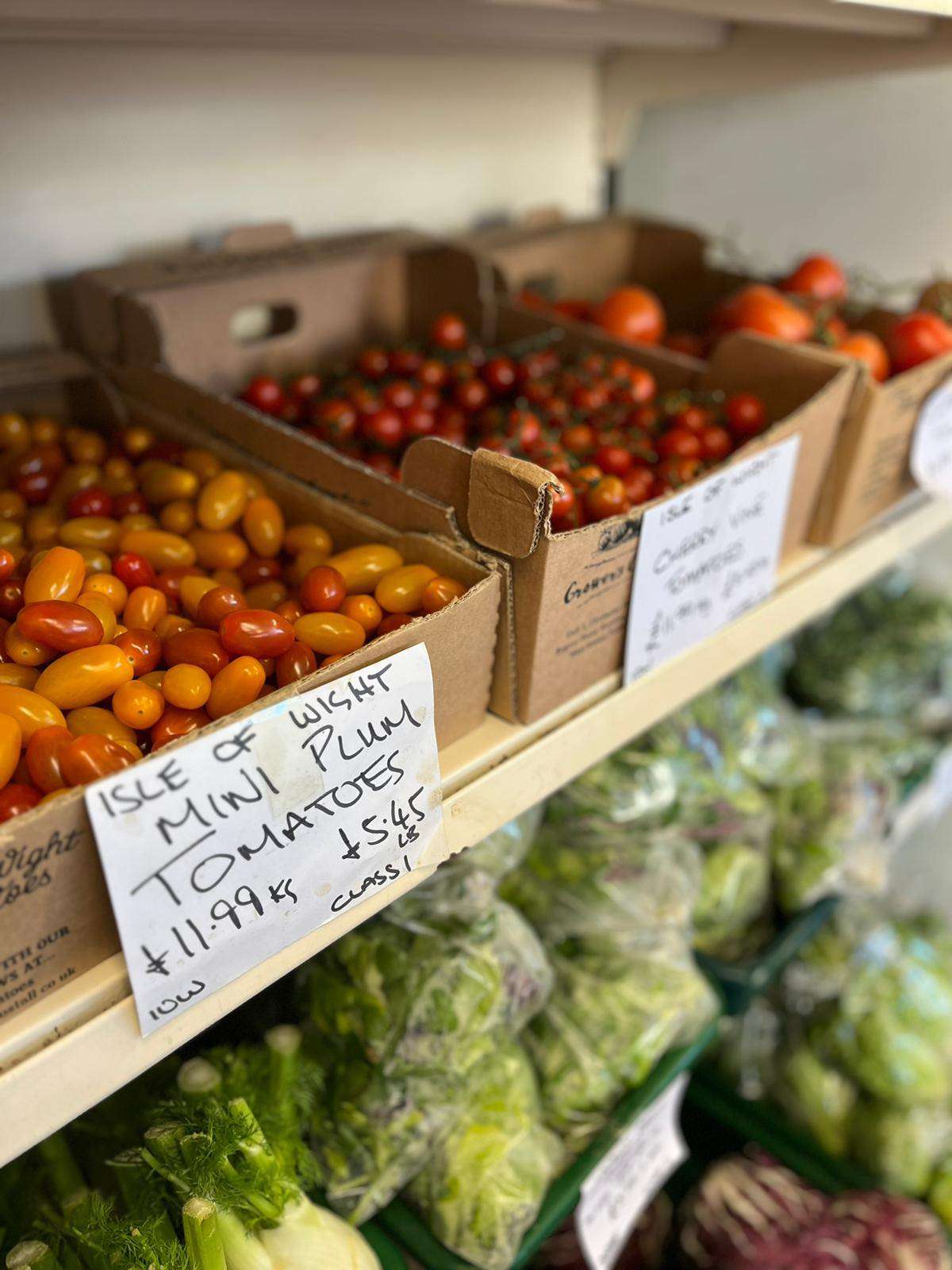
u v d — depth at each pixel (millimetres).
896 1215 833
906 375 721
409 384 750
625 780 748
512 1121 605
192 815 354
